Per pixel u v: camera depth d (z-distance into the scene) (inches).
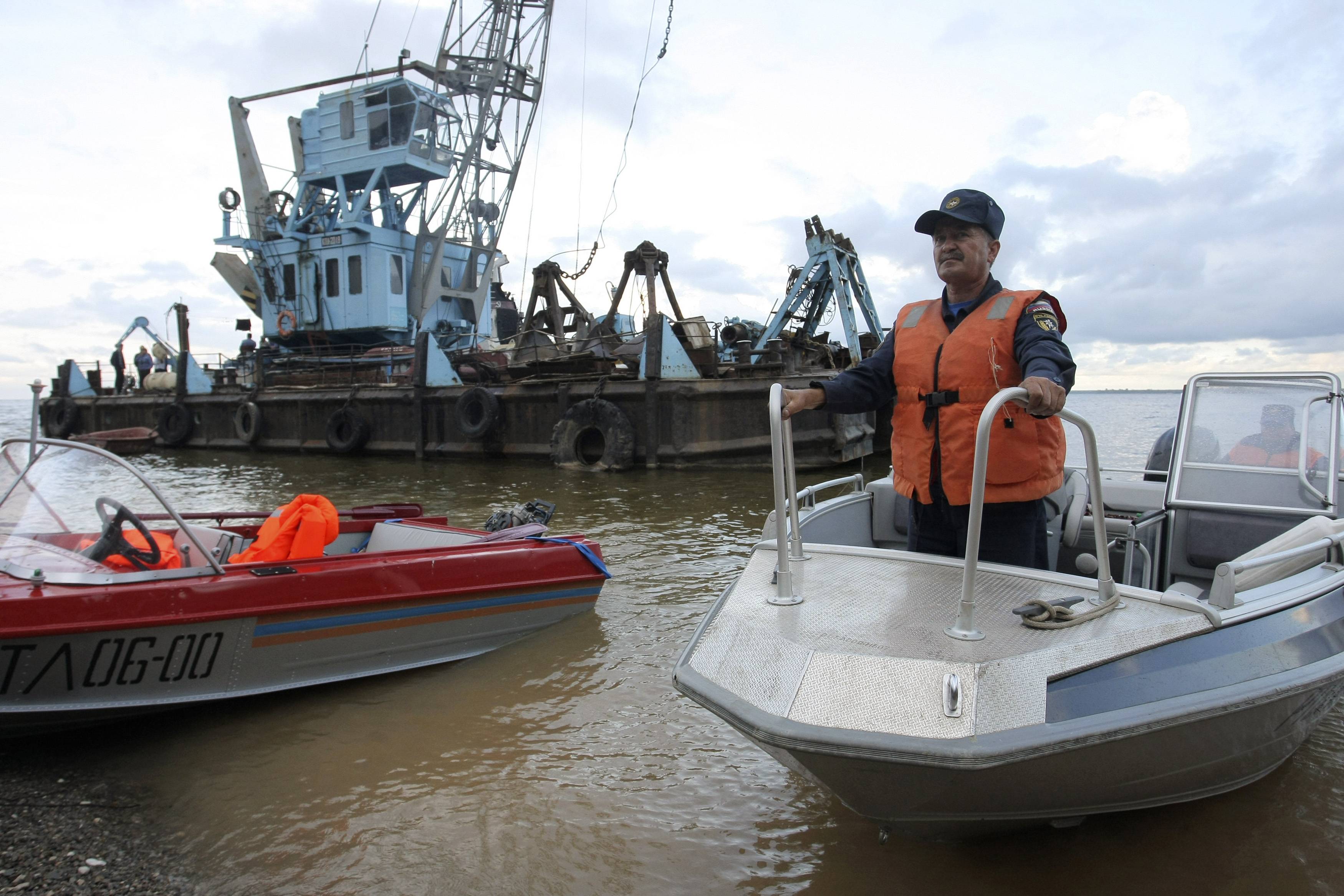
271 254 987.9
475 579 189.6
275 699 166.6
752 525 361.1
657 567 276.8
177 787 132.0
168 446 981.8
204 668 152.9
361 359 857.5
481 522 371.2
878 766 80.3
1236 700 87.1
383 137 932.0
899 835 108.3
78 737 150.3
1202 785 104.3
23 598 133.9
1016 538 106.3
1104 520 92.0
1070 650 82.7
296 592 161.9
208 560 155.9
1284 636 99.2
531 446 687.7
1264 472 145.6
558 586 208.1
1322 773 125.7
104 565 152.4
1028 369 89.0
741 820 118.3
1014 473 100.7
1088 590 95.1
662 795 126.0
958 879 101.3
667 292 714.8
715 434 615.5
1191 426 154.8
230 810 124.3
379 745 145.4
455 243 1025.5
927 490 108.0
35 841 116.4
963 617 85.8
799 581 105.0
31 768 139.0
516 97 1095.0
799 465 643.5
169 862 111.2
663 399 610.9
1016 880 100.5
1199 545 146.0
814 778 94.4
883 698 78.8
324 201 1002.7
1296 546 118.4
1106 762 86.4
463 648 189.5
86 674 140.3
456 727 152.6
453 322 1010.1
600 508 414.9
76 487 159.6
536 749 143.1
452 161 971.9
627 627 211.0
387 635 176.1
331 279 949.2
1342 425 142.8
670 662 185.8
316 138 963.3
